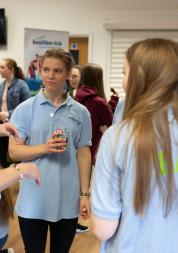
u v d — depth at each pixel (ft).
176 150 3.18
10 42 17.44
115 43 16.65
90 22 16.63
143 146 3.13
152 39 3.43
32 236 5.84
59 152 5.49
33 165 4.73
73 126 5.85
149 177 3.17
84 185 6.01
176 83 3.24
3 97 14.20
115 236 3.56
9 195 5.80
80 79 10.22
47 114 5.74
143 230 3.36
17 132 5.39
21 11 17.16
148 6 15.85
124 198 3.37
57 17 16.90
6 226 5.90
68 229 6.00
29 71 15.15
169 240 3.35
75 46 17.33
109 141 3.38
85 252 9.40
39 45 15.15
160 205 3.26
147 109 3.21
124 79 3.59
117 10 16.14
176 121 3.19
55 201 5.71
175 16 15.47
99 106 9.66
